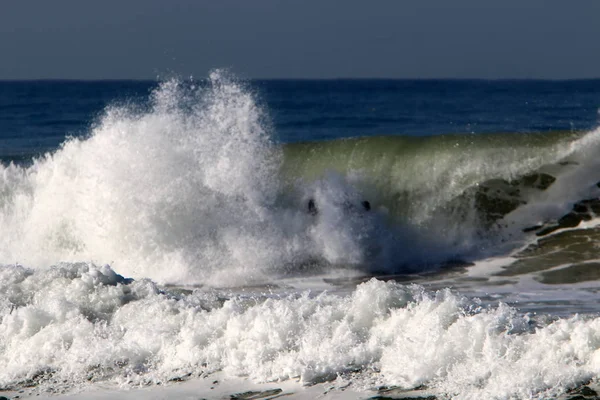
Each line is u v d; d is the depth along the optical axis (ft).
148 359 54.85
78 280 66.49
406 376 49.14
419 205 119.14
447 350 50.01
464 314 54.80
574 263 100.27
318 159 126.31
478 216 116.37
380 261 109.60
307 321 55.98
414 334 52.75
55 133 316.81
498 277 97.04
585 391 45.14
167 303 61.67
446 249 113.09
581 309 74.90
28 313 60.54
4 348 58.49
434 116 419.54
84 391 50.78
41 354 56.29
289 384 49.96
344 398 47.34
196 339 55.47
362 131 333.62
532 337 50.67
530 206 116.26
